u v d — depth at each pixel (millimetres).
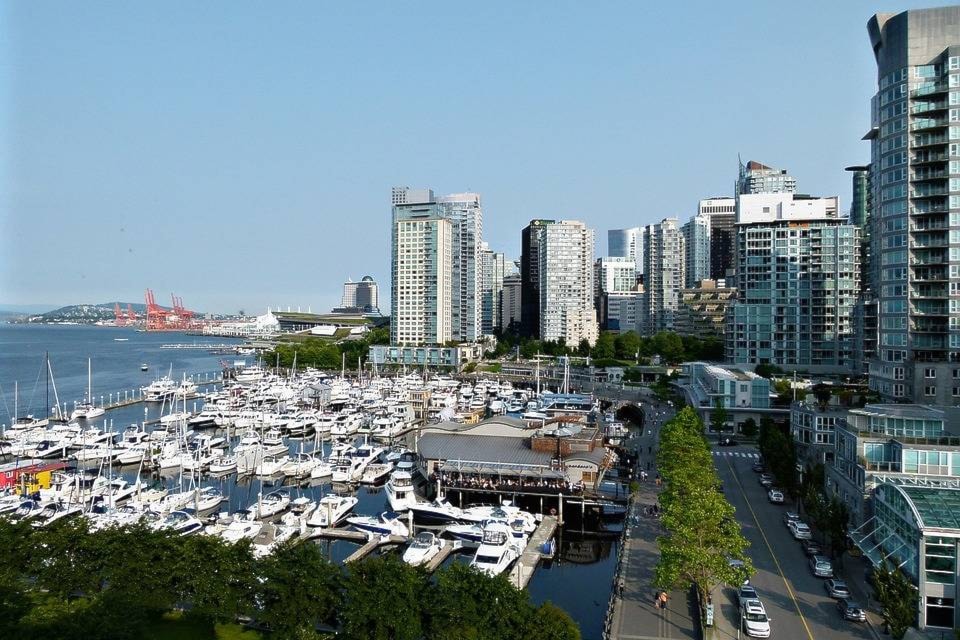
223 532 115125
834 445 115625
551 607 69188
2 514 96062
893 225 160875
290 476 158125
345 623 70812
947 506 74938
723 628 74188
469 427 160250
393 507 127812
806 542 97688
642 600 81875
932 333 155000
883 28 164000
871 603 80625
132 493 139125
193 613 75188
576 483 135125
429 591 70125
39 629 61531
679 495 98750
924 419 100438
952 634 69375
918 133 157375
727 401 192875
